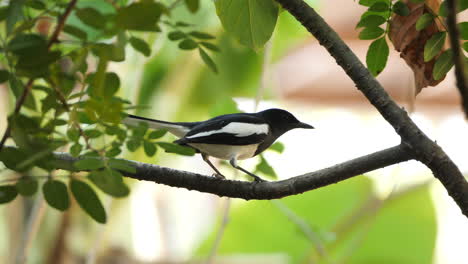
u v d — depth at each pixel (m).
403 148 5.89
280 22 13.88
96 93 4.49
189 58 13.65
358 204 14.42
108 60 4.31
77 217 12.99
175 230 17.56
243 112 9.61
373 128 17.52
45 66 4.07
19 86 4.48
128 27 4.02
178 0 4.42
